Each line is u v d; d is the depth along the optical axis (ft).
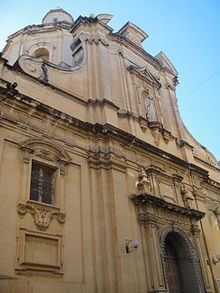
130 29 77.77
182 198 58.70
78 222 41.86
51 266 36.24
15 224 35.78
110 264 40.75
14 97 42.27
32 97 46.52
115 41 68.54
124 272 40.73
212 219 66.13
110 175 47.57
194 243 54.44
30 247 35.86
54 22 85.87
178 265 53.93
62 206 41.11
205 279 51.62
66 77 54.80
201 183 68.28
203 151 78.64
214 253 57.47
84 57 59.67
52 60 74.84
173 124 71.56
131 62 69.92
